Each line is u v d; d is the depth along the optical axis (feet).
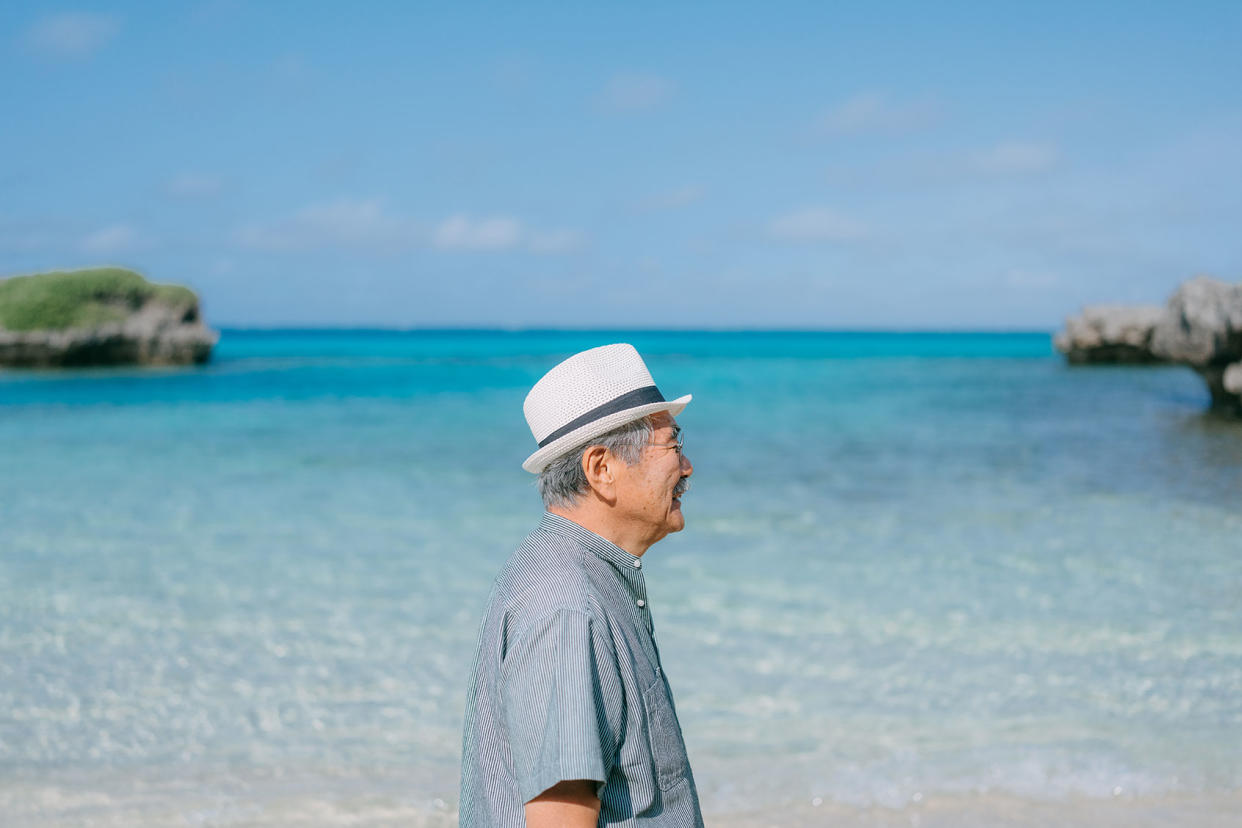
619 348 5.47
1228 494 36.11
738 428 64.90
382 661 17.62
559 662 4.47
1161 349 71.72
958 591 22.15
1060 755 13.43
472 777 4.94
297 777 12.98
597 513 5.28
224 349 342.03
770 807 12.03
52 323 160.35
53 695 15.97
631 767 4.66
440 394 102.83
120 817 11.85
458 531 29.55
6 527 30.37
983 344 459.32
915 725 14.51
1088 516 31.81
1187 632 18.95
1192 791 12.38
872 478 41.32
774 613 20.39
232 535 28.99
